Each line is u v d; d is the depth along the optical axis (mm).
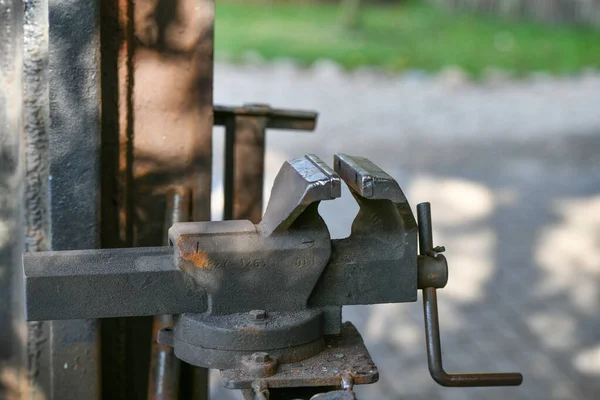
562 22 21234
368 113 13359
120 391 2857
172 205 2732
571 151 12094
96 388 2672
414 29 20203
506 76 16203
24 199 2588
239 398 5930
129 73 2695
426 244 2230
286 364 2031
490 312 7562
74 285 1999
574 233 9336
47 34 2498
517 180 10898
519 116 13680
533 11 21500
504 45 18906
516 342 7086
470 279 8148
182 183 2801
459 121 13242
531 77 16297
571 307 7707
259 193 3230
